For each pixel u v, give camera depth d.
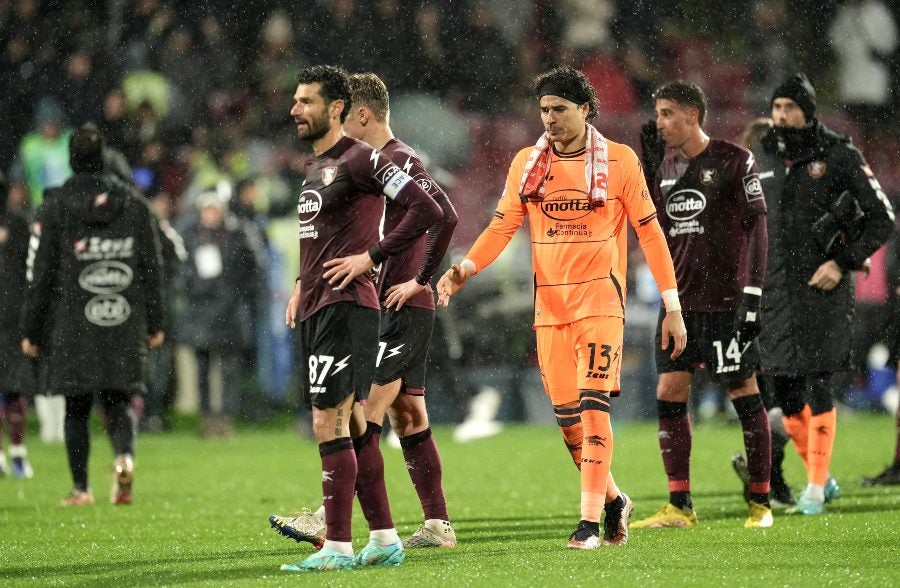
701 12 67.19
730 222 23.94
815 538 21.95
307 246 18.70
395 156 21.61
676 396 24.45
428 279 20.27
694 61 66.19
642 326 52.53
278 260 55.16
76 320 30.45
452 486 33.38
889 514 25.67
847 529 23.19
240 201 52.66
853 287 27.11
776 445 27.23
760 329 23.78
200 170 53.12
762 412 24.22
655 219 21.27
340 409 18.59
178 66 60.06
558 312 21.11
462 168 60.38
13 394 37.94
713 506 28.25
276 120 60.50
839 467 37.06
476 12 64.12
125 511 28.94
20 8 60.41
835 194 26.78
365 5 62.94
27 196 51.00
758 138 27.67
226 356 49.97
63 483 36.25
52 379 30.38
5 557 21.39
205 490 33.31
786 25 68.12
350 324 18.42
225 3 61.25
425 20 63.19
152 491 33.25
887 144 68.06
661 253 21.31
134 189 31.34
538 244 21.31
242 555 21.08
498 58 64.06
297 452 44.31
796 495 29.47
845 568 18.44
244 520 26.86
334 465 18.61
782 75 67.62
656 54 65.94
